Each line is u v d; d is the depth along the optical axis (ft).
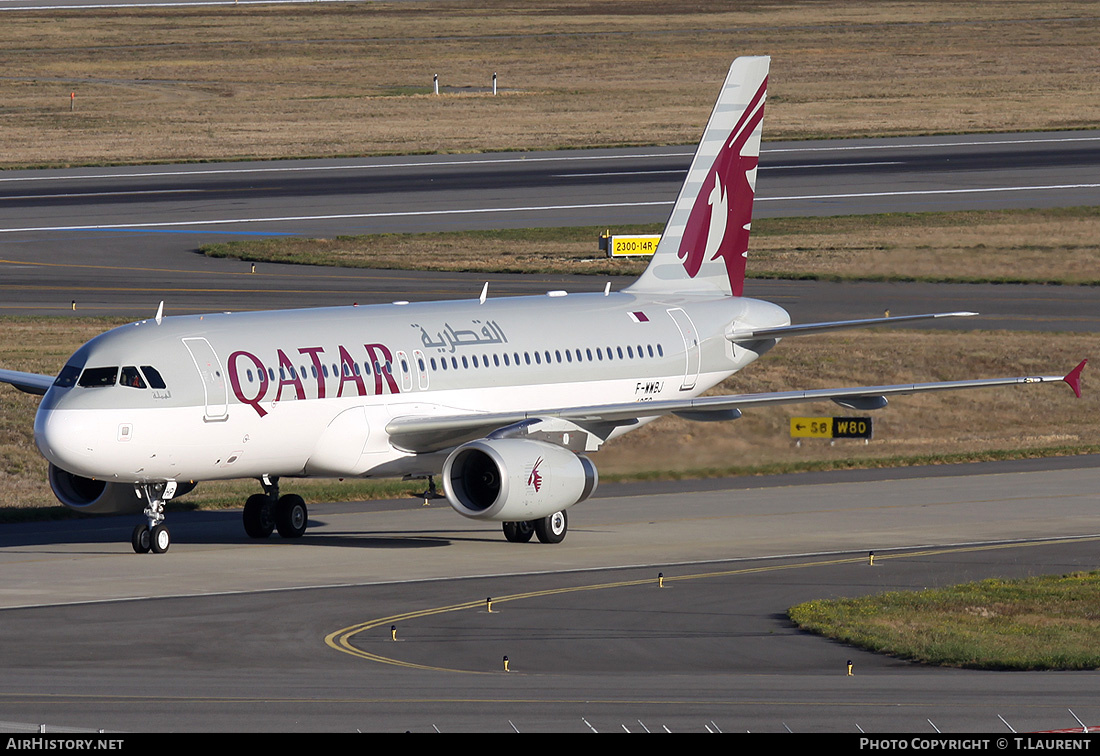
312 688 269.64
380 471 472.44
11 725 239.09
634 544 459.73
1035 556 434.71
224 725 238.48
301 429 451.94
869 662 304.30
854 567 418.92
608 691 266.36
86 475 423.23
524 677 282.77
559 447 461.37
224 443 437.17
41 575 405.59
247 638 325.42
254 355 445.78
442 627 338.75
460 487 457.27
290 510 476.95
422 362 481.87
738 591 385.09
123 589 384.47
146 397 421.59
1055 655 303.07
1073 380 462.19
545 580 399.85
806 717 244.01
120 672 288.30
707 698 259.80
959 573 410.11
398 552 447.42
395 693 264.11
